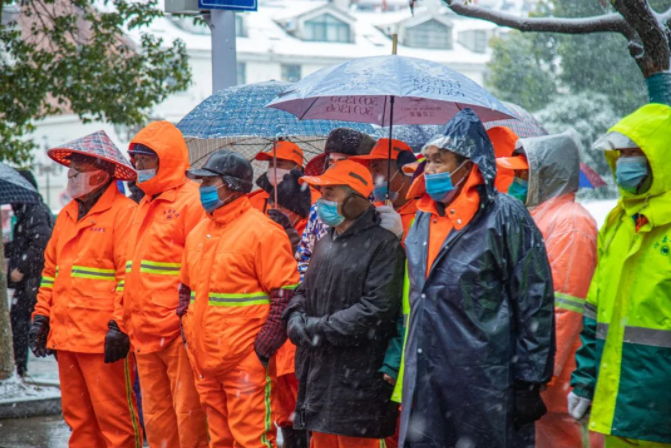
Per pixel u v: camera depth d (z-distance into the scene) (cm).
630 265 473
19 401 994
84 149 740
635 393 462
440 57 4866
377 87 595
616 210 494
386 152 654
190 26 4391
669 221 461
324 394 563
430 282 504
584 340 501
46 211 1109
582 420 500
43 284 788
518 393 485
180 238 704
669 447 461
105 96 1405
